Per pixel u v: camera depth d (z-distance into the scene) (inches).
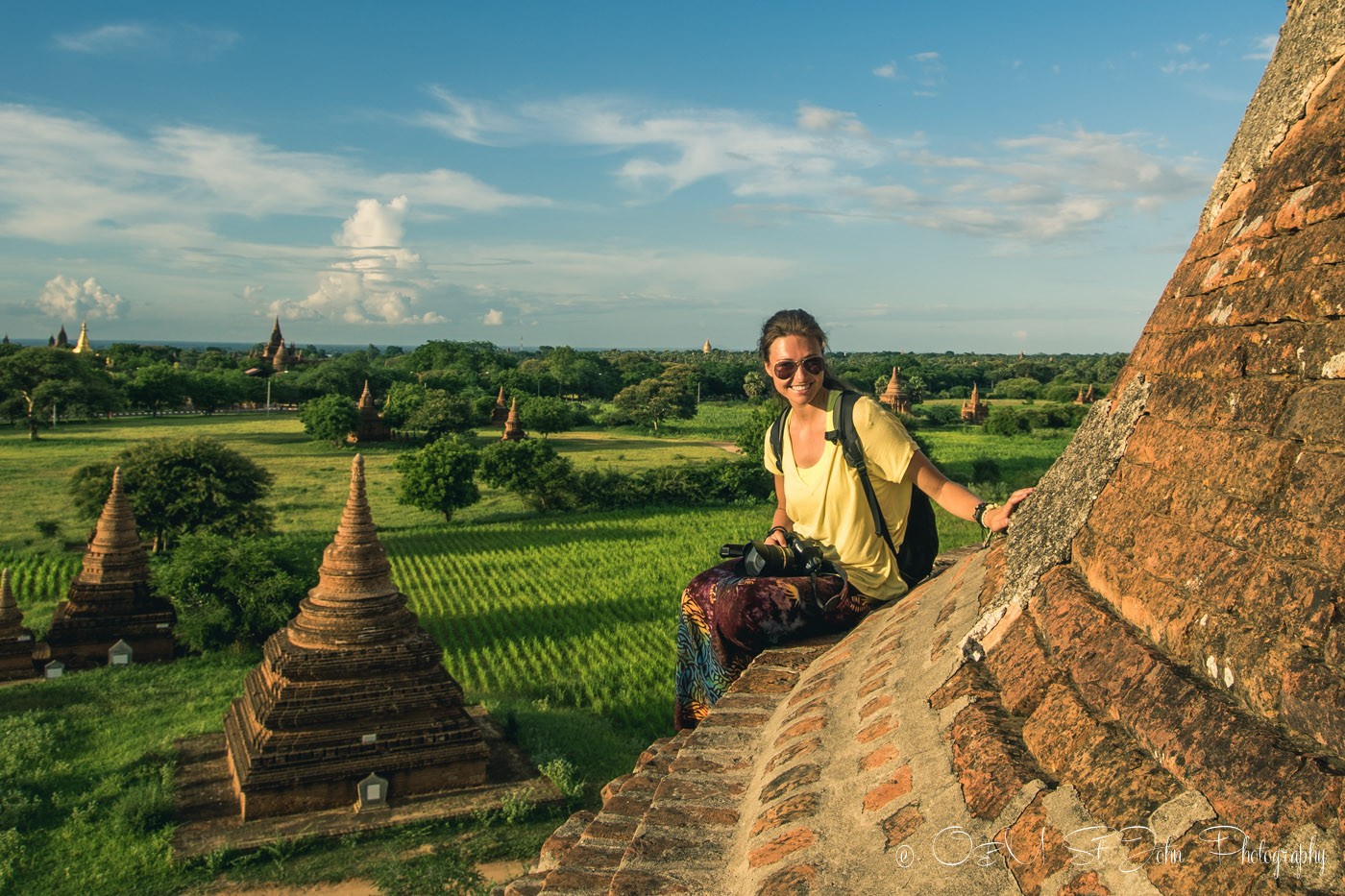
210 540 1211.2
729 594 179.5
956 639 131.4
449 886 610.5
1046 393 6018.7
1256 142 112.4
